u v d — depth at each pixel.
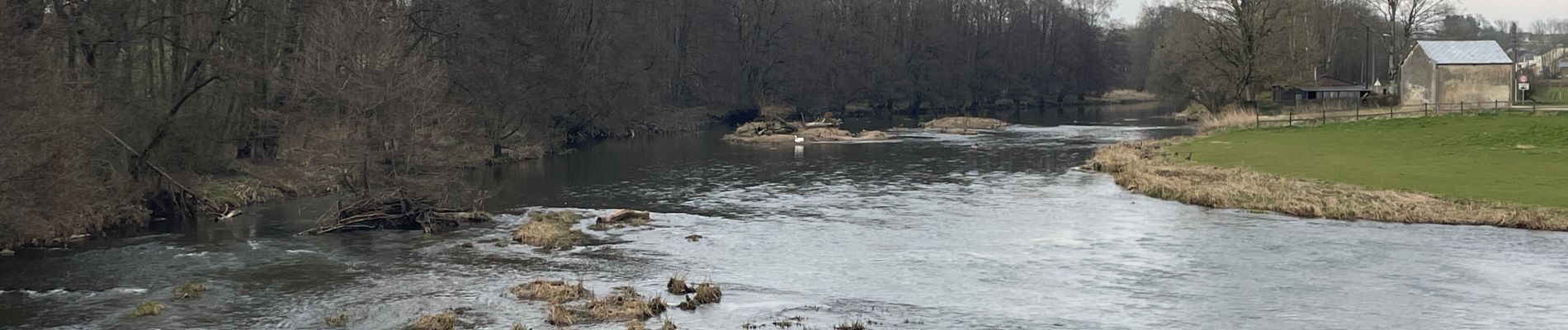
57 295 27.00
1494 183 43.22
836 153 72.25
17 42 32.19
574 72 78.06
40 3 36.81
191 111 44.84
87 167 37.50
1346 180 46.06
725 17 115.81
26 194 32.00
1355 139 63.88
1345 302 25.45
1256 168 51.81
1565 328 22.86
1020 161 64.75
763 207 43.97
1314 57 107.31
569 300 26.27
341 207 38.66
